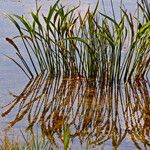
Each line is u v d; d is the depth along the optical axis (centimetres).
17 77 848
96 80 843
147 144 592
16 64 915
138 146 584
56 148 562
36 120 665
